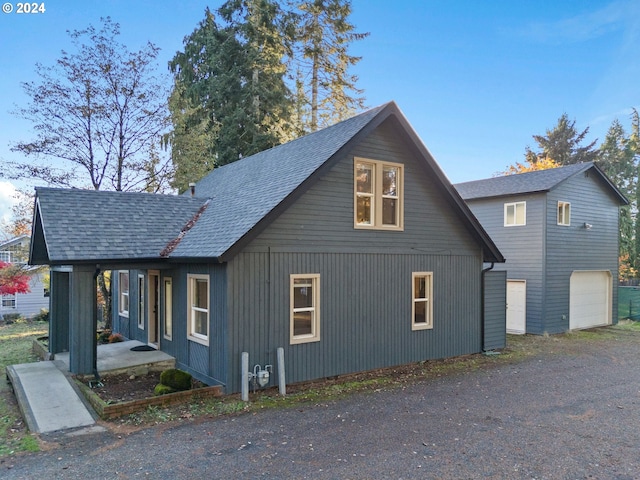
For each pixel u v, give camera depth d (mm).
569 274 17344
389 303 10844
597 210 18734
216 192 12984
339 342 9906
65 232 9539
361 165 10516
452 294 12242
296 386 9109
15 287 22547
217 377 8672
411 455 5578
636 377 9945
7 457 5586
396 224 11094
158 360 10273
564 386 9141
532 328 16672
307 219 9438
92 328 9352
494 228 18172
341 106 23781
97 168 18734
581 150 38281
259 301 8727
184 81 23391
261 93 22641
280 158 11945
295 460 5430
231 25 23484
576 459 5480
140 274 12906
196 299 9820
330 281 9789
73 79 17797
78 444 5980
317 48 22609
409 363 11195
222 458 5496
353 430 6500
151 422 6848
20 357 12422
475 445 5914
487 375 10164
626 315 21156
